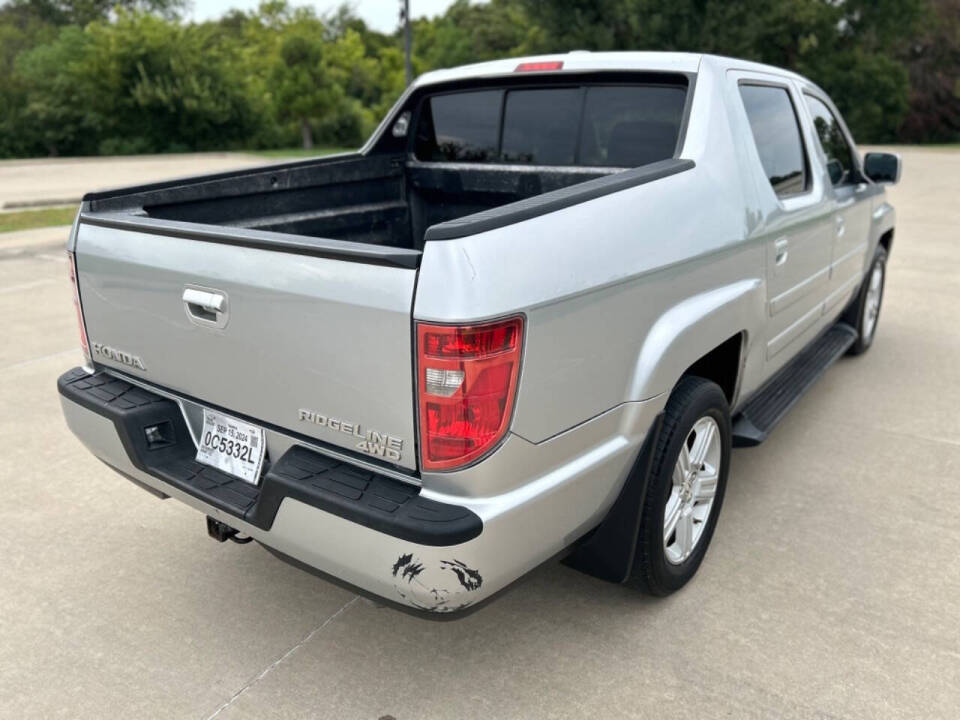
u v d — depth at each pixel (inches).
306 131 1841.8
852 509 140.8
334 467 84.7
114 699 96.9
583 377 85.8
